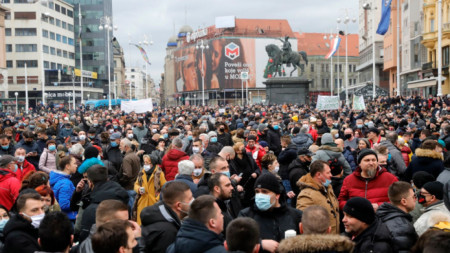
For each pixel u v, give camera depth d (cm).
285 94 6234
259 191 590
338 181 887
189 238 479
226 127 1694
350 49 13950
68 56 11231
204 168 1002
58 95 10238
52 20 10438
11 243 563
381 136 1511
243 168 984
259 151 1202
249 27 13000
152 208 600
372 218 533
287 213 604
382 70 9512
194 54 13175
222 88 12394
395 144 1168
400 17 7581
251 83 12450
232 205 801
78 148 1041
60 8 10825
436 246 387
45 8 10138
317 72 13625
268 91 6278
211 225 490
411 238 571
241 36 12469
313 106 5075
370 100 4903
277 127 1623
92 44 11806
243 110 3897
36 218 585
